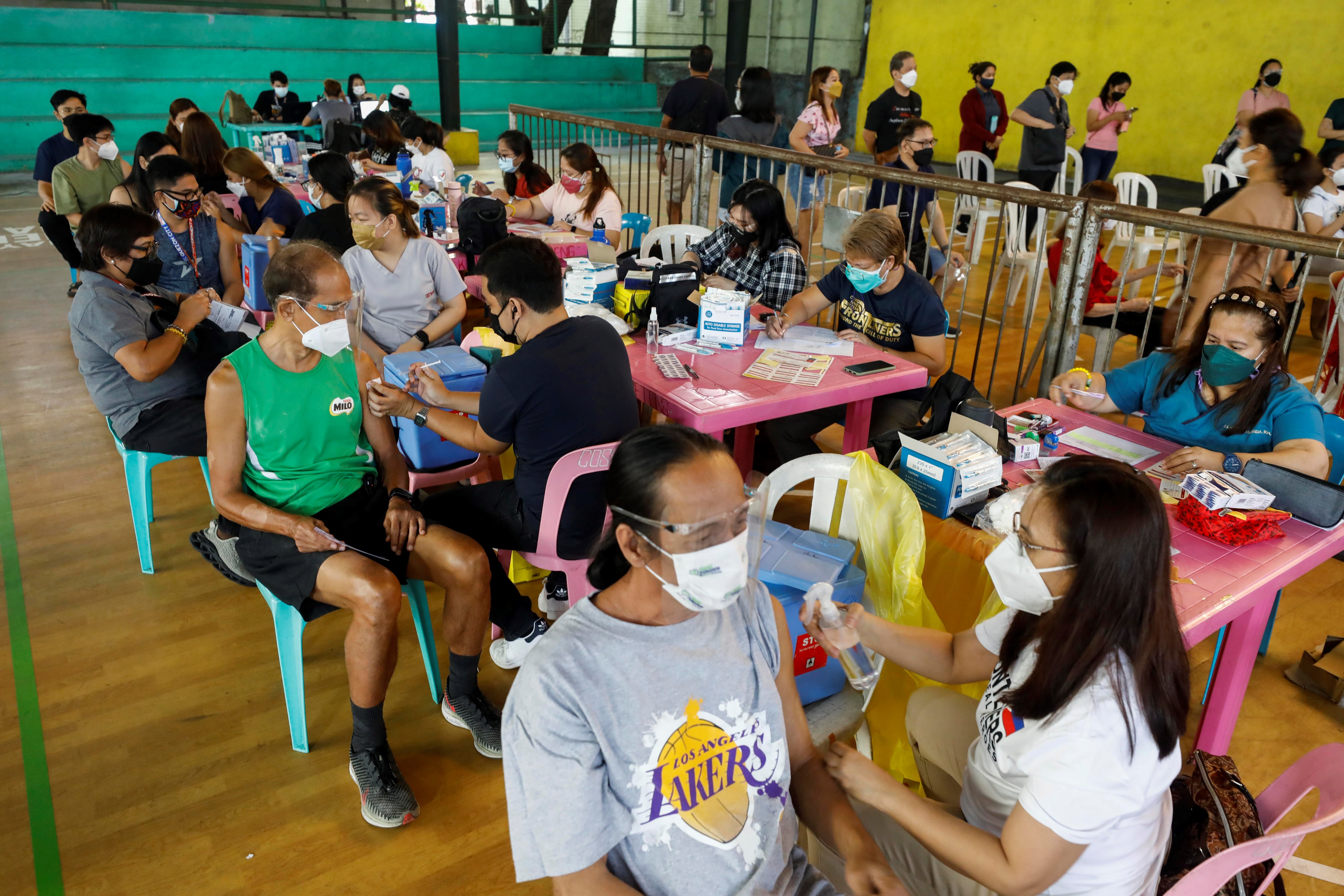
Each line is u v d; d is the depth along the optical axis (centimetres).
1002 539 189
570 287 324
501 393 216
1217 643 204
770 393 261
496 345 308
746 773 113
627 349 291
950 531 197
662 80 1561
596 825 103
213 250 400
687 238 455
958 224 782
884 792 127
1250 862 118
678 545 103
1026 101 751
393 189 330
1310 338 540
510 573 296
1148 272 430
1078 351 475
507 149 591
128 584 290
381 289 335
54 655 255
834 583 190
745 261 373
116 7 1260
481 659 261
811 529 215
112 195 495
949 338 540
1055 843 114
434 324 342
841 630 143
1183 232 294
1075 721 114
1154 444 237
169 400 288
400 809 201
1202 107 1017
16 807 204
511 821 107
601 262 351
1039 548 120
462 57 1406
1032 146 761
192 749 222
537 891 187
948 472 197
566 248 454
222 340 305
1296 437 213
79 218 548
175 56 1239
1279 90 946
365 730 203
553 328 219
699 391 261
